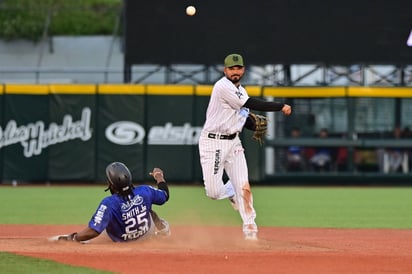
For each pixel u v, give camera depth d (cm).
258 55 6731
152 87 7069
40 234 3478
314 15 6725
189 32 6750
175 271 2267
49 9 8756
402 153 7119
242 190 2997
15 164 7119
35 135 7112
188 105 7075
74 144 7106
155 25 6750
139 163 7088
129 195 2848
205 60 6744
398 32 6719
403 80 7062
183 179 7088
